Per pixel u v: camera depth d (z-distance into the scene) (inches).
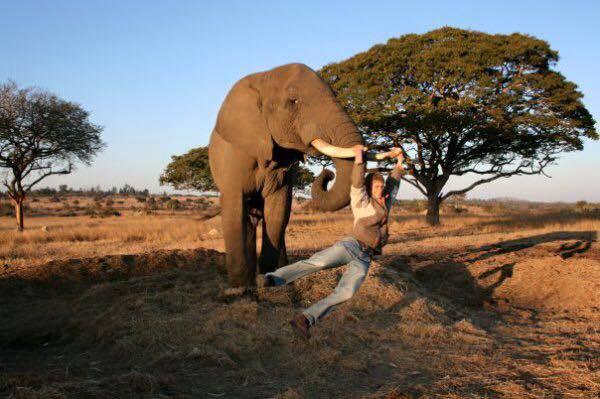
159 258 398.3
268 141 233.3
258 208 285.6
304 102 218.7
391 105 820.6
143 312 236.2
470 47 831.1
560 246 489.1
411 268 421.7
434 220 949.8
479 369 188.2
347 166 197.5
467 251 502.3
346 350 201.3
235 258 263.0
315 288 271.1
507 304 336.8
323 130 207.3
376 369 185.9
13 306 297.3
